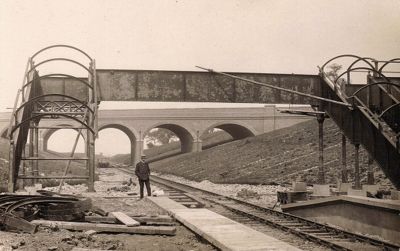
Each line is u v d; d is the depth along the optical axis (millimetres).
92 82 24312
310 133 47844
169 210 15297
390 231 12188
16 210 11773
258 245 9016
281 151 44094
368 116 17828
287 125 79812
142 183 21672
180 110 78500
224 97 24812
